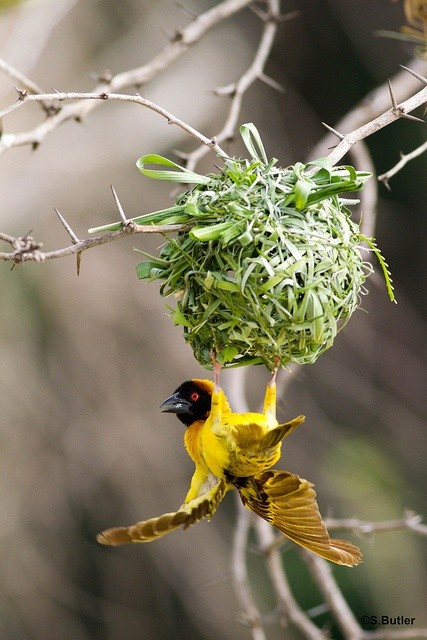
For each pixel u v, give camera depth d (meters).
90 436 15.37
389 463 17.03
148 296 15.80
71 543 15.30
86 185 15.79
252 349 5.63
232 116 8.38
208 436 5.66
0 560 14.83
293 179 5.52
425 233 18.62
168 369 15.66
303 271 5.40
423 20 8.39
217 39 17.34
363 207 9.15
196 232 5.27
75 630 15.12
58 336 15.44
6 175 15.33
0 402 14.99
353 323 18.16
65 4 12.02
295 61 18.53
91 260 15.64
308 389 17.44
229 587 15.64
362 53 18.48
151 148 16.25
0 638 14.61
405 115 5.76
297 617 8.52
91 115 16.23
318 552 5.41
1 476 14.92
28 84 7.52
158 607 15.59
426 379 18.28
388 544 15.51
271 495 5.52
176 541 15.80
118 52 16.72
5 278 15.24
